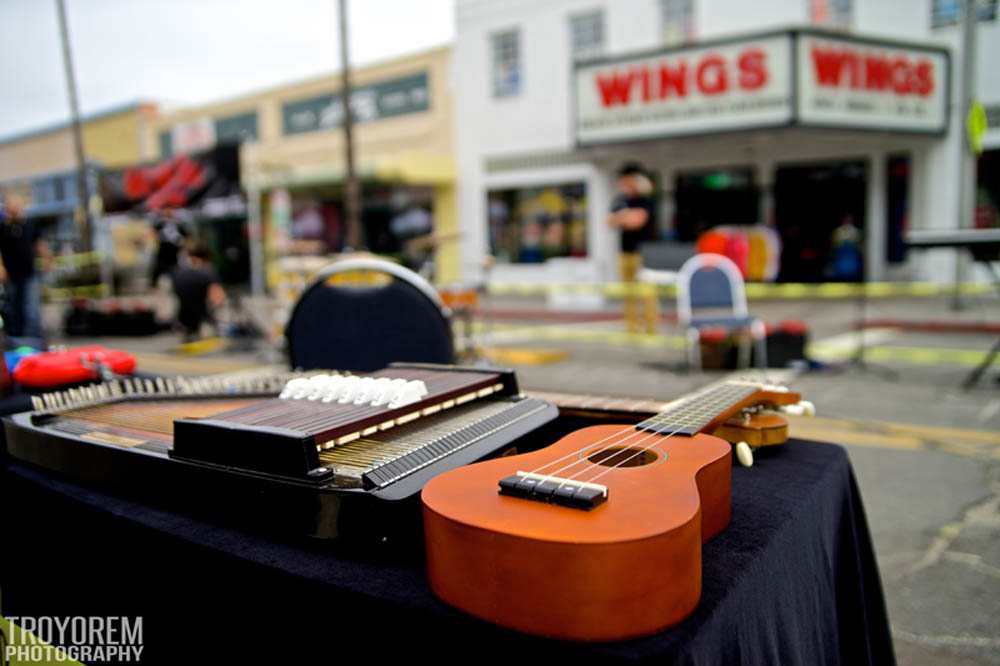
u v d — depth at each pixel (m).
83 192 16.02
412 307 2.31
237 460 1.01
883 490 3.25
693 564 0.80
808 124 10.34
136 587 1.09
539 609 0.75
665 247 7.45
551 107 14.39
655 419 1.28
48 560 1.26
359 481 0.96
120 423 1.35
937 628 2.16
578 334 9.02
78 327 10.16
